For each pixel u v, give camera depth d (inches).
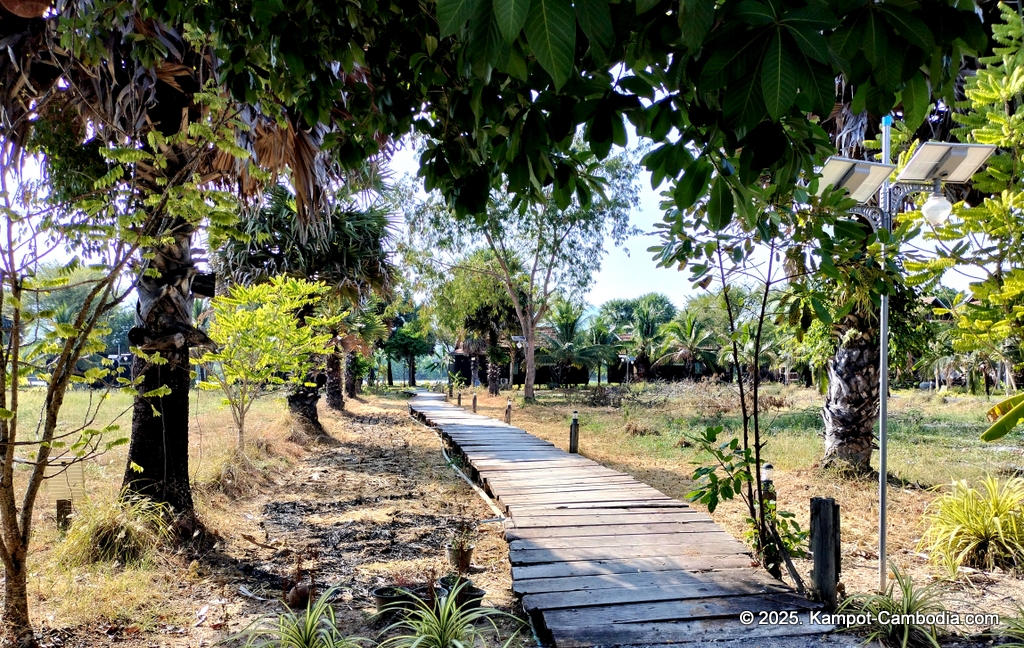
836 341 332.8
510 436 485.7
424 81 97.0
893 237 168.6
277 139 192.4
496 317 1171.3
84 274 147.8
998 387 896.9
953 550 193.8
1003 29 177.5
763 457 380.2
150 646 132.0
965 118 188.1
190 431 409.7
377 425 637.9
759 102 53.9
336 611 153.5
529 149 75.5
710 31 55.7
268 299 349.1
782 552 161.5
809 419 610.5
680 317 1325.0
